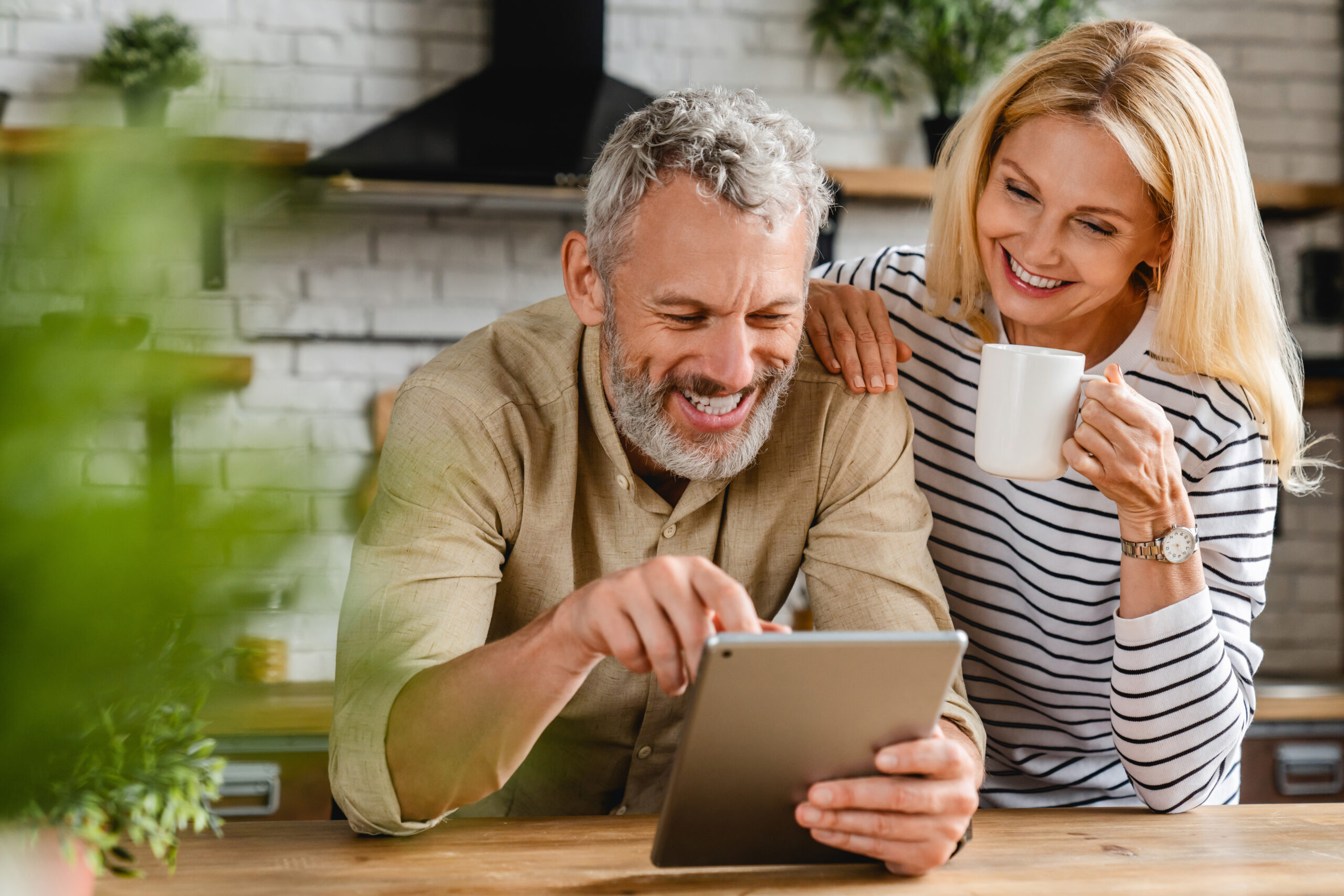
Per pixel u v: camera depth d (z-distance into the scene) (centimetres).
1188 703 111
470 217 303
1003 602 138
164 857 81
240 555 42
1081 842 95
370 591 103
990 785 148
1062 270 120
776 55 315
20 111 283
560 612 85
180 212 37
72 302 39
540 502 113
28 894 63
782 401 118
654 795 129
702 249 95
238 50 293
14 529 42
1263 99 332
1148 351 129
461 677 88
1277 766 275
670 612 80
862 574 114
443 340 302
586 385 113
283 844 90
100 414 42
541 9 290
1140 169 113
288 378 296
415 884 81
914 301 141
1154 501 109
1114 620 118
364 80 298
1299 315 333
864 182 295
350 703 94
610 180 101
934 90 308
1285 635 329
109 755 62
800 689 75
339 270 297
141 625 52
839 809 81
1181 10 328
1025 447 109
